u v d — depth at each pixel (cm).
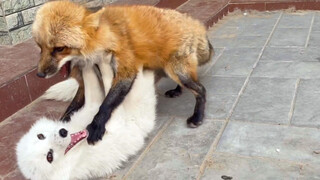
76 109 204
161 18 208
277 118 209
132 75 195
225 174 182
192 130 206
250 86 236
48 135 173
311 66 250
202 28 222
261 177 180
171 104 227
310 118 207
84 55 184
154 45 202
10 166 188
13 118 221
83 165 179
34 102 233
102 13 186
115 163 187
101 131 185
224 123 209
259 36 304
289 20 338
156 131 207
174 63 209
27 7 278
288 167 183
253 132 202
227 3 376
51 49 179
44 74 180
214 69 258
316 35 293
